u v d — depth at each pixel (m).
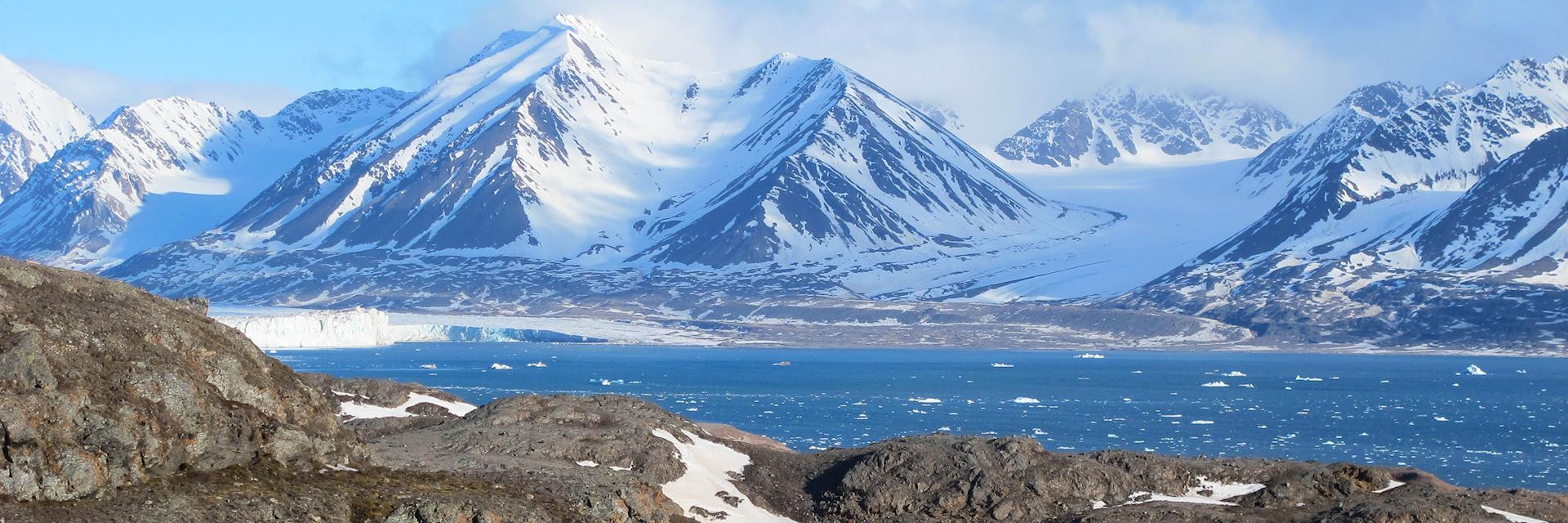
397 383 139.50
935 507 107.25
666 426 121.56
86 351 78.56
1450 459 197.50
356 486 85.12
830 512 108.88
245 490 78.81
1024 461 111.12
